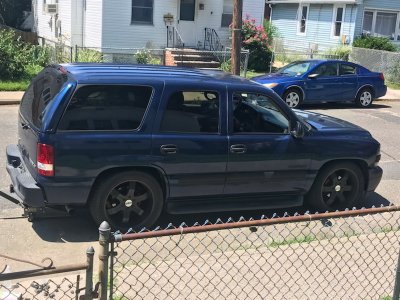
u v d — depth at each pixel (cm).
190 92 577
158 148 560
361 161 666
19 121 630
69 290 403
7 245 539
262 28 2323
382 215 664
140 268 457
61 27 2450
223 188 602
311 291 425
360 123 1366
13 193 639
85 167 538
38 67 1858
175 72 605
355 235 567
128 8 2123
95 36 2166
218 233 557
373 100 1778
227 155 590
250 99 605
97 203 555
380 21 2630
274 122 618
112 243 314
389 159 1006
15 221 603
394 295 378
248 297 410
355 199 677
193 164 578
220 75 636
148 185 570
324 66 1595
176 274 445
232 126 595
